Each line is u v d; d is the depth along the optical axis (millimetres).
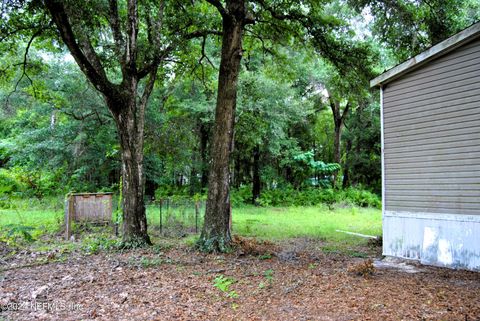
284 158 22734
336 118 24688
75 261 6496
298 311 4066
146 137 15938
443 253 6289
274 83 16469
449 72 6316
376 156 26281
